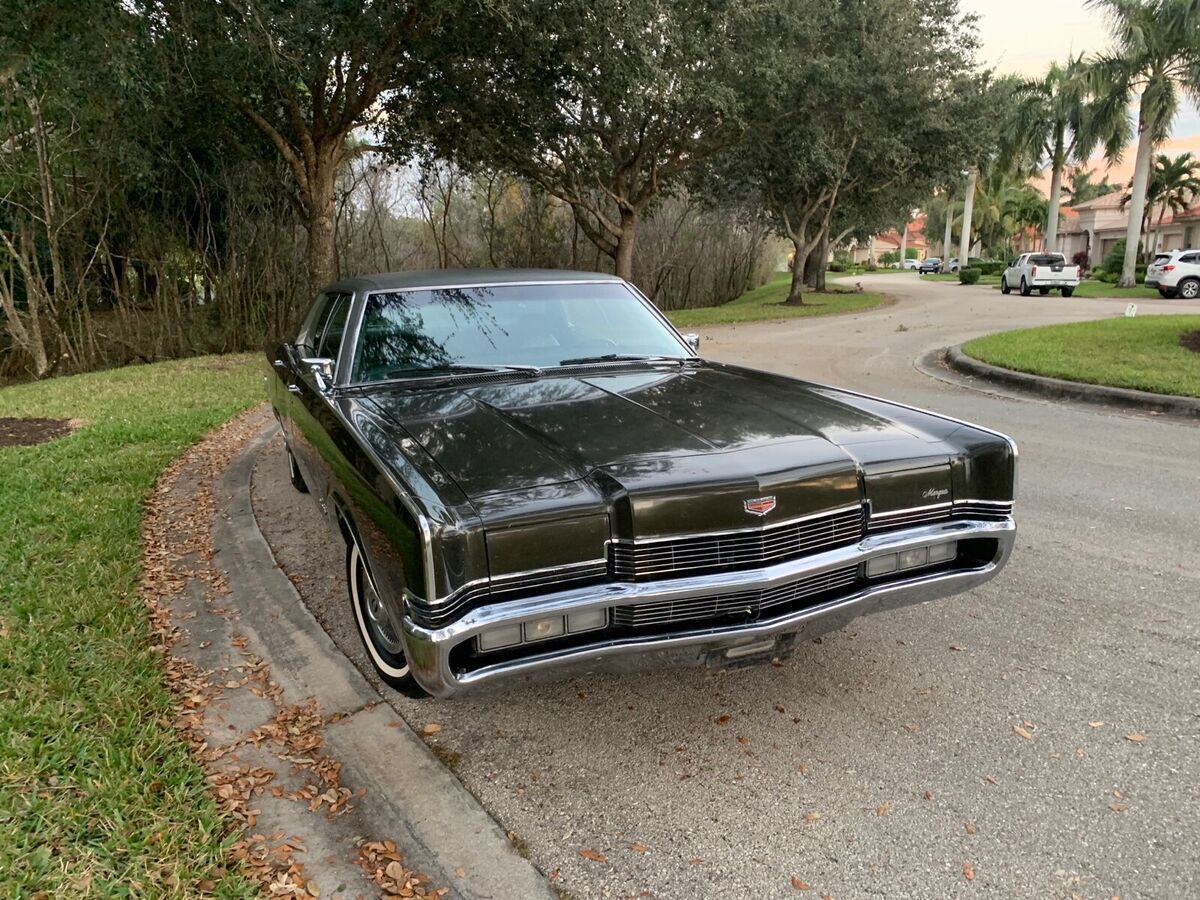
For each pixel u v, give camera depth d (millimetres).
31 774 2572
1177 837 2359
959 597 4012
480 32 14070
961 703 3090
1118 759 2727
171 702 3074
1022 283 31281
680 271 34156
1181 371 9500
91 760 2670
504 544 2311
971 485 2957
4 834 2301
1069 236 70125
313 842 2395
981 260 71438
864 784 2637
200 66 12461
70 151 14898
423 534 2223
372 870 2291
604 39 13305
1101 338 12758
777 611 2639
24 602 3828
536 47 14180
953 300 29125
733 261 37562
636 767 2760
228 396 10359
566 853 2363
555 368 3826
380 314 3859
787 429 2957
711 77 16953
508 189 27453
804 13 18484
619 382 3615
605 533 2428
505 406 3213
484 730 2992
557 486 2465
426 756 2816
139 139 15336
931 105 23641
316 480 3840
